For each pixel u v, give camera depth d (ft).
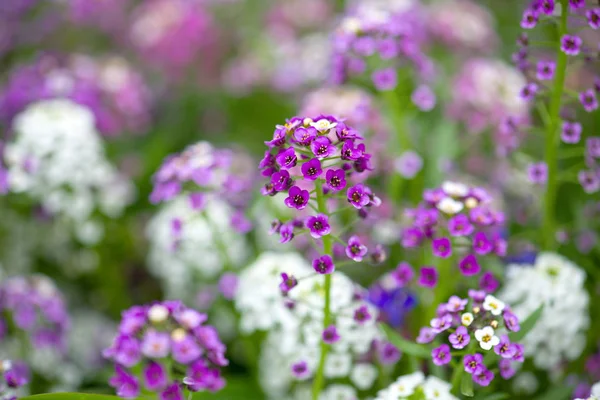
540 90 1.41
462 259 1.31
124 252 1.72
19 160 1.58
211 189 1.47
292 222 1.26
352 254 1.24
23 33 2.42
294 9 2.34
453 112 1.74
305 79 2.01
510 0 2.45
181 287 1.62
